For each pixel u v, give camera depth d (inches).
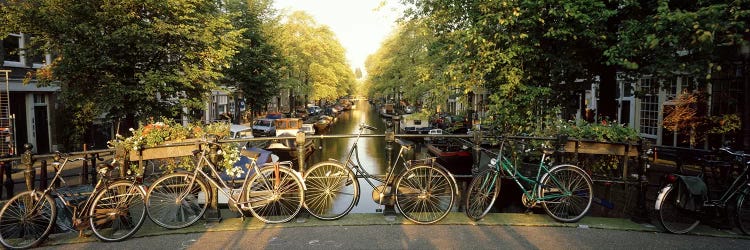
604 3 326.0
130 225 189.2
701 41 240.7
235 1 948.6
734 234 191.3
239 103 1176.2
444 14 384.5
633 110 630.5
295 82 1396.4
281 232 189.5
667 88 326.0
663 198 191.9
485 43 318.0
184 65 482.9
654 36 258.2
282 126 1039.0
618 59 289.1
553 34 303.7
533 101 330.0
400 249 170.9
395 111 2050.9
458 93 398.0
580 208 207.6
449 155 654.5
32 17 419.8
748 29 235.9
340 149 1007.6
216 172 203.0
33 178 195.3
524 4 304.5
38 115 663.1
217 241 179.9
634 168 273.3
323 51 1648.6
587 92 753.6
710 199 192.7
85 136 704.4
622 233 191.6
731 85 454.9
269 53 1011.3
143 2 443.2
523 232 190.9
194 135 239.6
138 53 452.1
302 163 211.5
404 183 201.8
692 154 287.6
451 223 200.2
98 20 434.6
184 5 465.4
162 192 193.9
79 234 189.6
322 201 210.1
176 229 193.9
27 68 631.8
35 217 183.6
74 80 459.8
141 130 223.5
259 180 203.2
